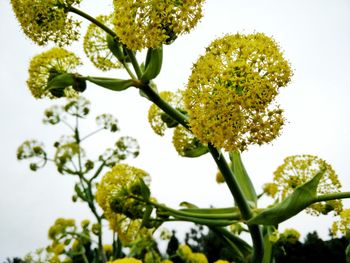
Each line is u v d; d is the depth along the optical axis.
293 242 0.39
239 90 0.26
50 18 0.34
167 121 0.42
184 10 0.27
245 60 0.25
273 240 0.39
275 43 0.27
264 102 0.25
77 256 0.71
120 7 0.28
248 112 0.25
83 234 0.69
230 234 0.40
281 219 0.30
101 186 0.42
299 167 0.40
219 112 0.25
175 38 0.29
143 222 0.39
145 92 0.35
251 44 0.26
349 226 0.39
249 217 0.34
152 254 0.61
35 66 0.40
